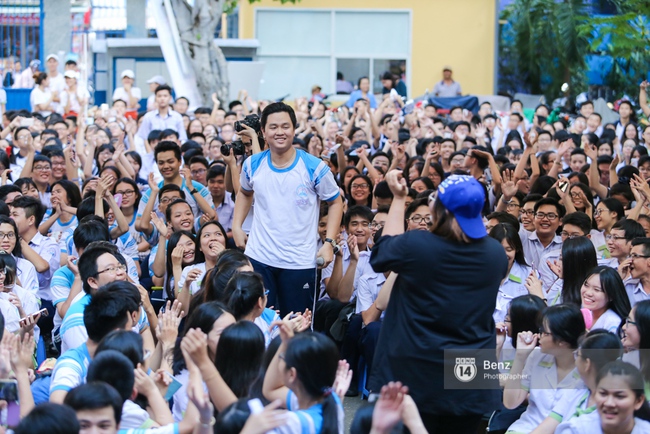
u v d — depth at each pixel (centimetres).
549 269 963
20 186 1160
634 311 639
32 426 443
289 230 810
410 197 1104
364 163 1252
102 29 2716
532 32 2603
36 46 2620
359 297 926
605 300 738
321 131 1548
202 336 541
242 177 837
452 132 1703
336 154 1408
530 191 1258
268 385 560
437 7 2661
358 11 2666
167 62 2061
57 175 1318
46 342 1038
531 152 1305
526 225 1066
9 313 795
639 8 1906
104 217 1070
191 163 1244
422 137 1738
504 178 1131
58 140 1472
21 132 1433
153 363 662
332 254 817
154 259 1003
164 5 2061
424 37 2672
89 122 1988
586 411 598
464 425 575
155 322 788
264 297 686
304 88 2691
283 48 2672
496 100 2398
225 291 680
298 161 812
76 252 970
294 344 515
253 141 977
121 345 588
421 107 1919
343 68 2688
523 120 1861
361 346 901
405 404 509
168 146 1137
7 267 832
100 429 484
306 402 516
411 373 561
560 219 1024
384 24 2677
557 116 2341
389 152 1476
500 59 2733
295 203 809
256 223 823
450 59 2677
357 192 1184
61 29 2597
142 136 1695
